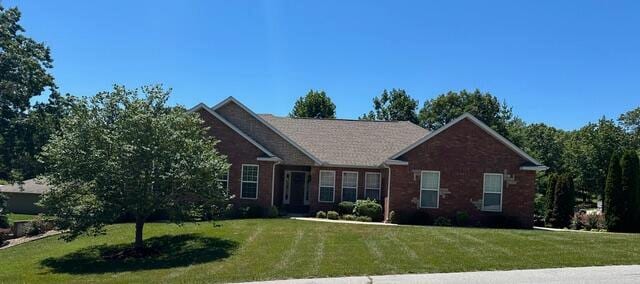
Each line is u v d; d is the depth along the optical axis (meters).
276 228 24.06
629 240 19.66
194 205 20.50
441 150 29.56
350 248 18.03
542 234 21.72
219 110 33.66
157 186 19.84
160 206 19.73
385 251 17.20
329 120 38.66
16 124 39.22
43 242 26.05
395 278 12.91
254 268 14.90
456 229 24.03
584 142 54.69
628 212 26.77
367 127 37.78
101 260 19.47
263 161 31.39
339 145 35.16
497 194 29.27
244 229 23.77
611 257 15.73
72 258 20.22
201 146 20.58
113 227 26.45
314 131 36.94
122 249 21.06
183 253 19.28
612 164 27.61
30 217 39.72
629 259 15.39
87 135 19.56
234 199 31.33
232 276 13.80
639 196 27.30
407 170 29.67
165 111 20.78
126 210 19.66
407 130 37.50
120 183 19.30
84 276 16.39
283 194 35.09
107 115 20.06
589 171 52.72
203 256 18.19
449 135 29.58
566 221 30.14
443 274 13.34
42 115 39.81
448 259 15.48
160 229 24.91
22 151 40.41
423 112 67.69
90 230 20.61
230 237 21.66
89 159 19.11
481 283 12.25
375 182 33.59
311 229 23.61
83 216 19.28
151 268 16.98
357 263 15.02
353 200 33.50
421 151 29.67
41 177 19.69
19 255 22.70
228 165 21.02
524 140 64.06
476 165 29.38
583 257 15.72
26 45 39.91
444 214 29.33
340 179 33.53
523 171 29.12
